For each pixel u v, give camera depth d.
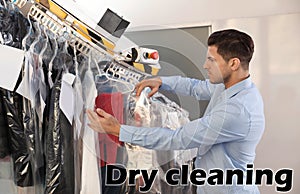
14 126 0.90
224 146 1.19
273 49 1.47
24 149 0.90
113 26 1.04
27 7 0.94
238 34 1.46
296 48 1.45
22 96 0.90
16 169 0.90
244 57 1.19
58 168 0.92
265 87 1.48
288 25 1.46
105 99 1.03
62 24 0.97
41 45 0.96
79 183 0.95
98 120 1.00
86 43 1.00
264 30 1.47
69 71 0.97
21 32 0.96
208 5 1.50
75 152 0.95
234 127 1.15
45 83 0.95
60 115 0.92
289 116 1.47
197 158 1.18
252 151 1.28
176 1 1.52
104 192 1.06
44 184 0.94
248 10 1.48
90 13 1.14
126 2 1.54
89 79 0.99
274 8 1.46
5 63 0.87
